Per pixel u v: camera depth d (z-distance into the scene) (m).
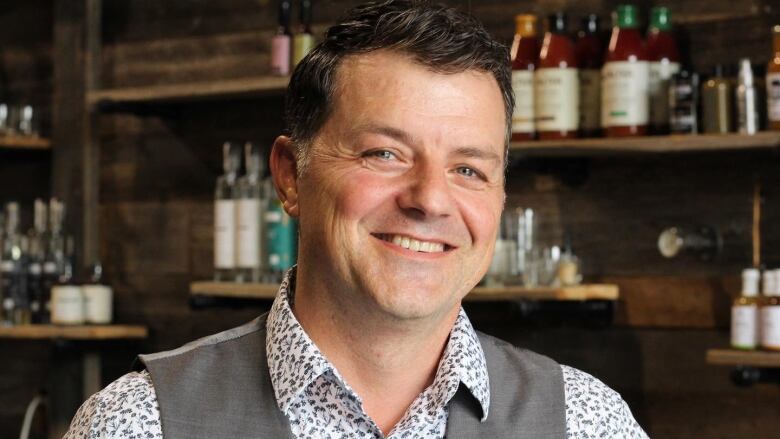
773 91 2.84
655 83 2.99
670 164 3.20
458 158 1.46
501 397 1.62
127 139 4.03
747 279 2.91
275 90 3.47
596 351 3.29
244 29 3.82
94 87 4.05
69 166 4.05
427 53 1.44
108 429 1.49
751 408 3.09
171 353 1.60
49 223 4.11
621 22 2.99
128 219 4.02
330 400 1.51
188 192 3.91
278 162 1.64
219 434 1.50
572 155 3.14
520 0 3.38
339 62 1.49
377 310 1.46
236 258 3.53
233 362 1.57
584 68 3.09
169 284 3.94
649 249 3.22
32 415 4.00
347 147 1.47
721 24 3.12
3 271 3.90
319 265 1.51
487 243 1.52
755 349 2.88
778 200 3.06
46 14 4.19
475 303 3.45
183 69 3.94
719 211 3.13
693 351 3.16
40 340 4.13
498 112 1.51
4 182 4.24
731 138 2.81
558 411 1.62
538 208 3.37
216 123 3.87
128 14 4.04
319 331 1.53
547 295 3.02
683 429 3.17
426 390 1.54
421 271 1.46
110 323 3.96
